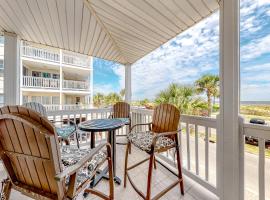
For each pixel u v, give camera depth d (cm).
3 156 102
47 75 1043
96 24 249
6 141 98
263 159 131
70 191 95
